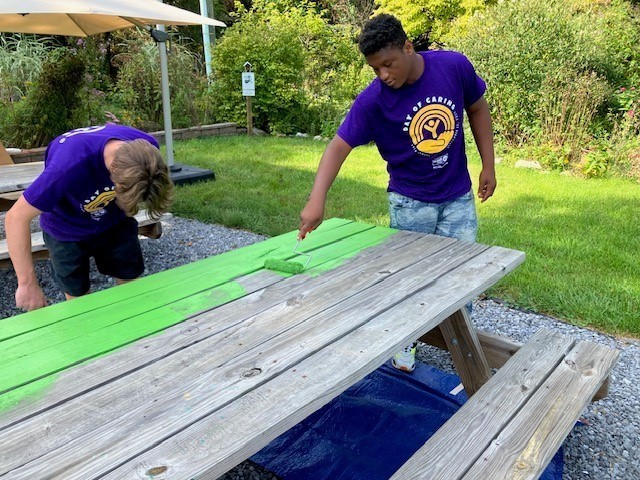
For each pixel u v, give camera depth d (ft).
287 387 4.41
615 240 15.49
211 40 44.60
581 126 25.57
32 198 6.66
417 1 45.19
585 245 15.02
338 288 6.44
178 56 34.06
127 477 3.43
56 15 16.96
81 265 9.23
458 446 5.38
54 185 6.73
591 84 25.84
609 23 29.91
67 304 6.06
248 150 29.73
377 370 9.52
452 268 7.06
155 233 14.40
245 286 6.54
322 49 41.09
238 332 5.35
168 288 6.49
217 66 36.19
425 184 8.62
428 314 5.71
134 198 6.13
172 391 4.37
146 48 33.35
